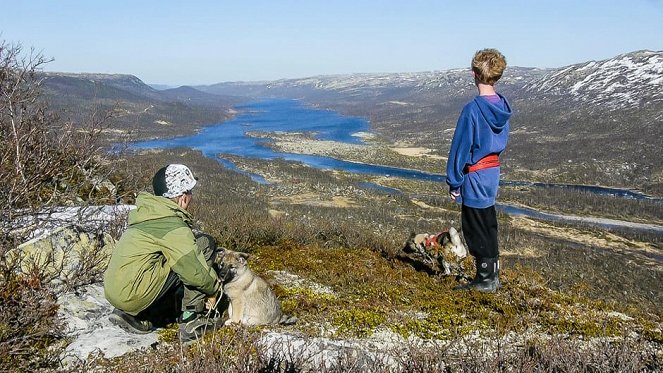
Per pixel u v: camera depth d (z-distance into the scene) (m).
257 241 8.12
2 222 4.49
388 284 5.60
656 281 36.34
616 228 65.81
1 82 5.18
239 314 3.92
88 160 6.01
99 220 5.04
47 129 5.59
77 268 4.30
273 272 6.01
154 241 3.38
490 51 4.69
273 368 2.66
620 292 22.28
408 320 4.39
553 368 2.87
